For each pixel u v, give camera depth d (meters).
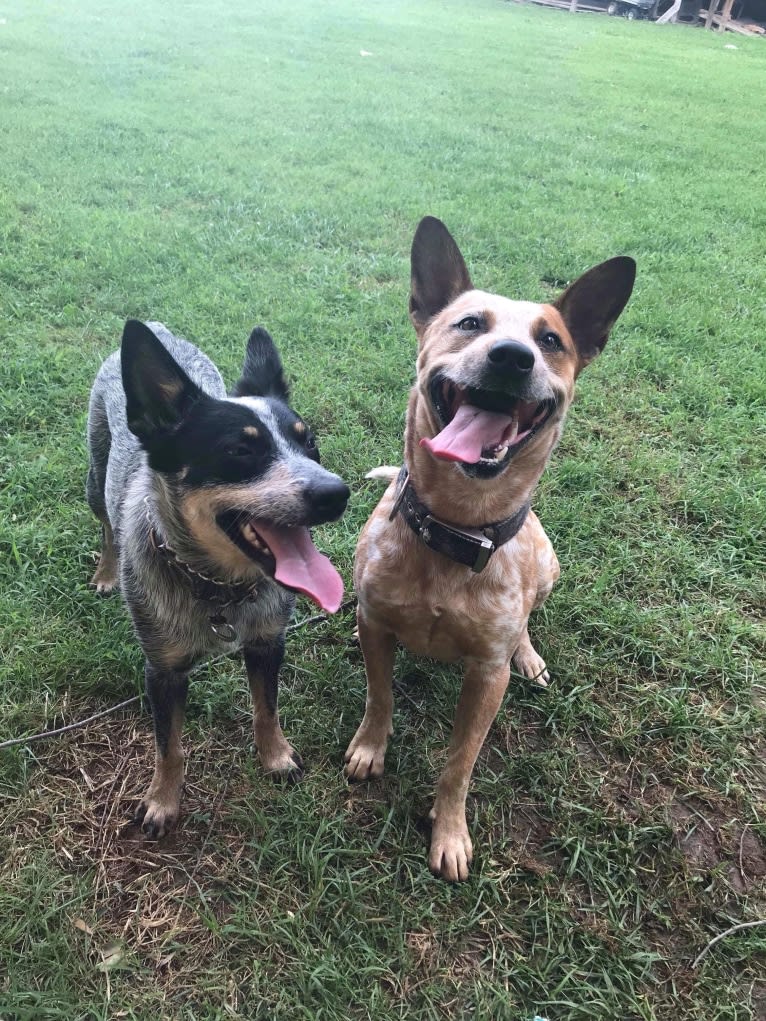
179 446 0.74
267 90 3.98
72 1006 0.66
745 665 1.03
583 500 1.30
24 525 1.11
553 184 2.95
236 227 2.20
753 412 1.55
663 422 1.51
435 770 0.90
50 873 0.75
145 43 4.93
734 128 4.12
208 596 0.76
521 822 0.85
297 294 1.83
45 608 1.01
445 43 6.12
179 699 0.80
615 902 0.77
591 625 1.07
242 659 1.02
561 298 0.86
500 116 3.97
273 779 0.87
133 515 0.81
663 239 2.40
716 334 1.83
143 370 0.72
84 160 2.63
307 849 0.79
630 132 3.88
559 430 0.81
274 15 6.75
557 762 0.90
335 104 3.84
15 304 1.68
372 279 2.01
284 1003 0.68
